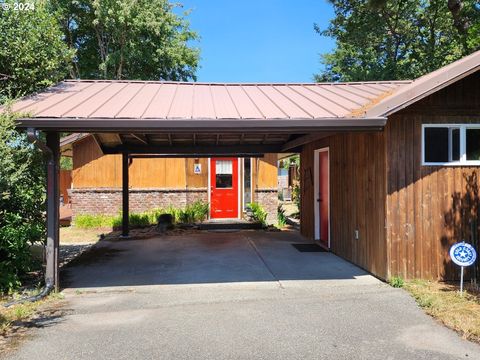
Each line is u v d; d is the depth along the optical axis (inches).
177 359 153.4
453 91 259.4
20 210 266.2
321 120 227.8
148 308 214.4
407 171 257.1
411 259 257.1
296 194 844.6
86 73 969.5
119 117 220.5
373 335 174.7
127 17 844.0
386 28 865.5
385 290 241.8
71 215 603.5
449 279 258.4
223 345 165.6
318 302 220.8
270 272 292.2
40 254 310.0
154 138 406.3
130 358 154.3
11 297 232.7
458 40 565.3
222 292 243.3
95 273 296.8
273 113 247.8
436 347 162.4
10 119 210.1
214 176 609.0
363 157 292.0
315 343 167.0
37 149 248.1
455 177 260.5
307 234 450.6
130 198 594.6
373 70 844.0
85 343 167.9
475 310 200.2
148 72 986.7
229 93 348.5
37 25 339.6
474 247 260.2
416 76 798.5
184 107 266.7
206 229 527.5
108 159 593.3
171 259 345.4
